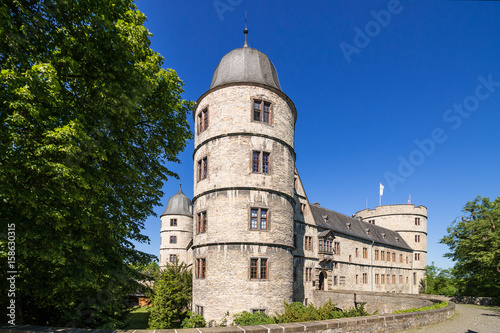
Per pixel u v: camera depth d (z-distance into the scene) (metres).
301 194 34.66
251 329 8.09
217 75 25.70
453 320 16.70
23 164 7.51
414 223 60.81
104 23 9.06
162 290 32.75
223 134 22.62
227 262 21.03
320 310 18.52
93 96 9.89
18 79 7.24
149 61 11.56
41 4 8.63
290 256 23.05
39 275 9.77
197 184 24.44
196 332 7.67
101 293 13.28
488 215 29.77
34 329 7.39
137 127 12.36
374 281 47.53
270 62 25.81
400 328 12.38
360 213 67.12
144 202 13.98
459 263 37.31
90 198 9.03
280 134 23.66
